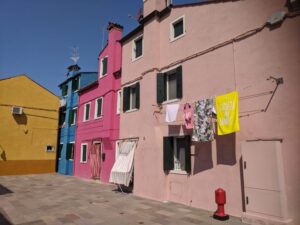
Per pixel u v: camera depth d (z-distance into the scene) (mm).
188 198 8891
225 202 7254
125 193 11406
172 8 10758
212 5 8984
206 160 8391
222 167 7848
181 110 9578
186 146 9094
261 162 6469
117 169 11938
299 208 5918
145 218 7285
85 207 8680
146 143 10719
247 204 6652
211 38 8852
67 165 19891
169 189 9734
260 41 7266
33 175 19344
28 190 12305
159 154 10016
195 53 9398
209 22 9016
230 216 7375
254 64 7352
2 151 19203
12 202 9562
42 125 21156
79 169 18125
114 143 14008
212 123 8008
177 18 10445
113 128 14211
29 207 8727
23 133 20219
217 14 8750
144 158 10719
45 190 12289
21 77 20641
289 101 6438
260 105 7043
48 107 21656
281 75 6668
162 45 11031
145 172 10570
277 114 6641
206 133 8070
